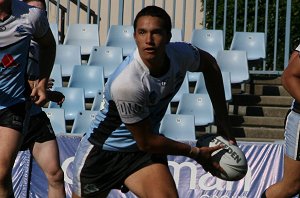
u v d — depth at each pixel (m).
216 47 32.38
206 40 32.53
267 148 22.09
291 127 16.38
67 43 33.62
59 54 31.80
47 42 15.66
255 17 32.69
